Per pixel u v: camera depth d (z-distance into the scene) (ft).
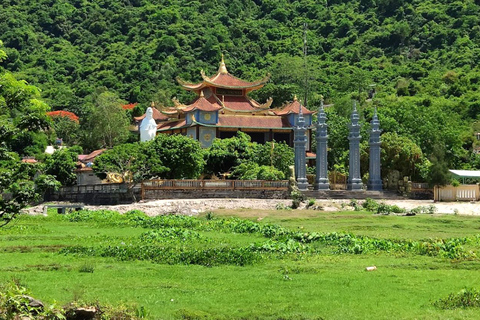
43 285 90.99
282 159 318.86
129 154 280.72
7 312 66.33
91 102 618.85
